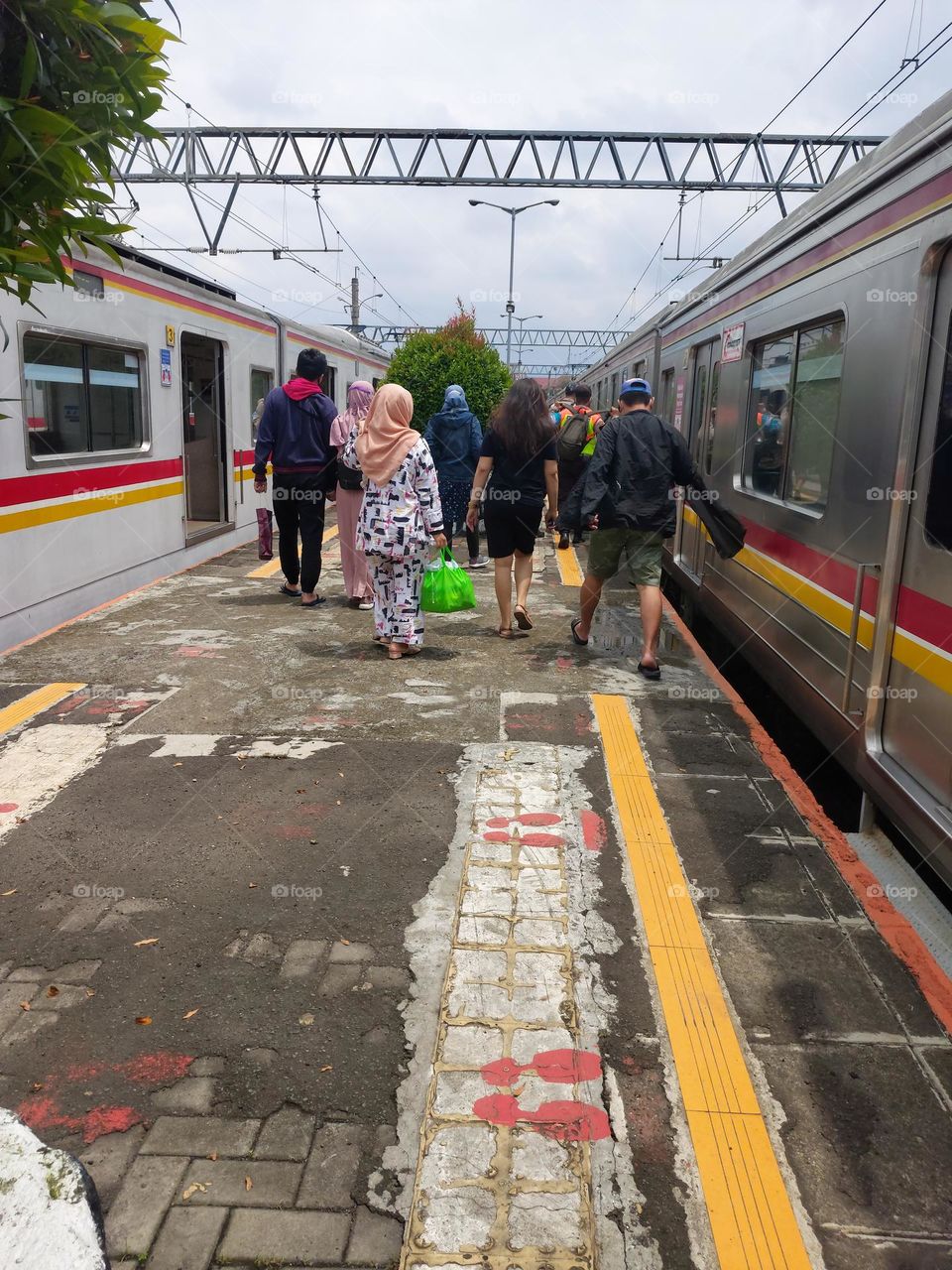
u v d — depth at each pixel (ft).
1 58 4.71
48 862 11.73
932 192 12.00
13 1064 8.34
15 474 20.54
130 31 4.96
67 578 23.26
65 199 5.20
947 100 11.87
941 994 9.43
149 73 5.15
